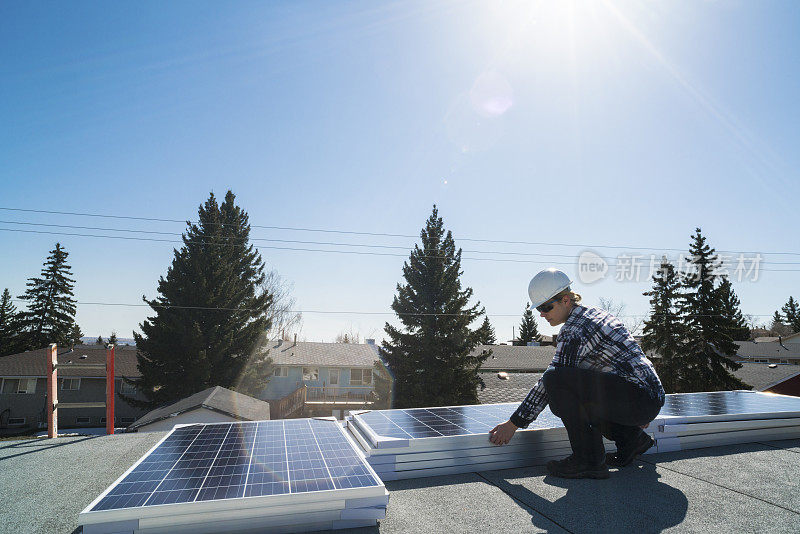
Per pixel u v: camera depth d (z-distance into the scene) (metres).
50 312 47.56
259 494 1.57
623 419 2.19
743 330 32.19
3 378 29.62
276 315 44.31
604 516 1.77
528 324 78.38
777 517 1.76
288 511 1.58
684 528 1.65
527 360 44.19
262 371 32.91
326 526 1.61
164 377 26.56
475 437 2.45
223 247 30.81
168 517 1.47
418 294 26.97
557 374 2.23
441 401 24.88
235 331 29.30
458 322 26.66
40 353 33.19
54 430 4.17
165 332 26.64
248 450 2.18
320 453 2.13
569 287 2.42
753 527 1.66
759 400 3.88
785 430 3.19
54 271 48.34
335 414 32.91
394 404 26.97
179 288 28.38
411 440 2.35
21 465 2.82
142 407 27.00
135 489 1.61
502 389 28.06
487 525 1.69
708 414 3.09
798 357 52.28
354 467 1.92
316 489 1.63
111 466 2.78
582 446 2.27
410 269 27.86
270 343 42.16
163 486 1.64
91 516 1.41
